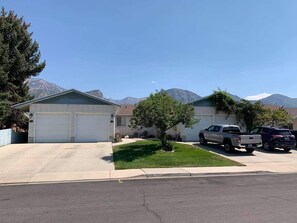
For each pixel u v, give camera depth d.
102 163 16.00
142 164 15.57
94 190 9.97
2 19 33.53
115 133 30.02
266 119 28.67
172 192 9.57
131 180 12.05
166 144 20.64
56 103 26.23
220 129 22.42
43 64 36.34
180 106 20.59
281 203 8.02
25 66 34.38
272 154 20.56
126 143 25.17
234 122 30.25
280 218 6.61
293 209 7.38
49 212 7.20
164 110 19.78
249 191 9.71
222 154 20.20
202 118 29.80
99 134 26.58
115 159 17.08
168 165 15.39
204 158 17.50
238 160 17.88
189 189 10.08
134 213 7.07
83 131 26.39
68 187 10.57
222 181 11.77
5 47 31.39
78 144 24.09
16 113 31.41
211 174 13.61
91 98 26.69
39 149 21.00
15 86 33.16
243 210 7.29
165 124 19.88
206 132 24.19
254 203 8.02
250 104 29.47
